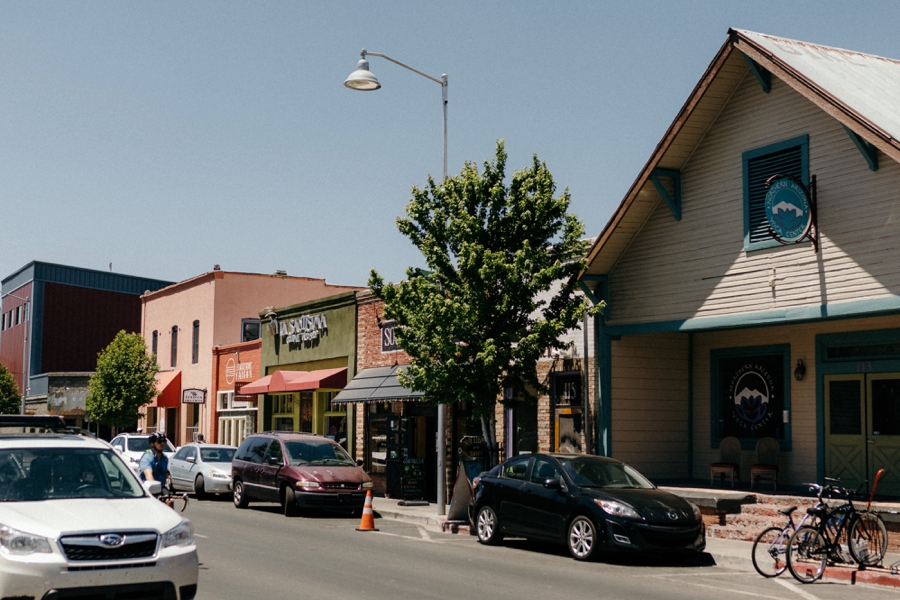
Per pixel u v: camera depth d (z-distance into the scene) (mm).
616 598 10969
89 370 69000
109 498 9375
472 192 19469
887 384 17703
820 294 16250
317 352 32031
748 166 17750
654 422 20969
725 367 21000
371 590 11141
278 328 35125
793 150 17016
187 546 8797
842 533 13227
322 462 22438
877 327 17859
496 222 19359
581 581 12297
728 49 17297
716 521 17125
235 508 23844
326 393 31891
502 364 18703
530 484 15812
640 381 20859
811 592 11820
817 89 15711
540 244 19609
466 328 18719
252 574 12289
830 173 16297
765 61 16734
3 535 8164
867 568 12969
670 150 18594
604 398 20281
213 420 40688
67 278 68312
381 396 25344
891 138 14500
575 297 19625
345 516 22109
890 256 15242
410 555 14703
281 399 35312
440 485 20797
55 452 9812
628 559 14695
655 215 19484
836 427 18500
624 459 20422
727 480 20516
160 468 15422
